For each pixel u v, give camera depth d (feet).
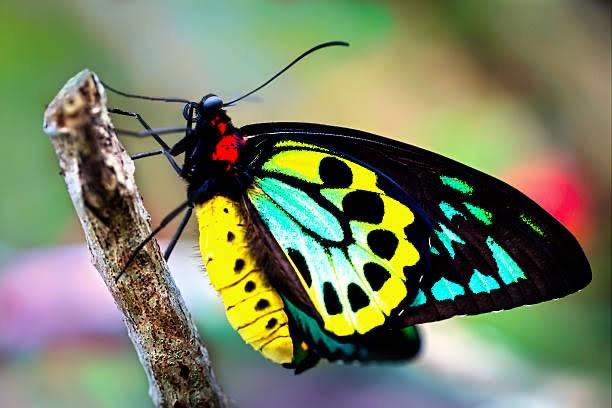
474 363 1.82
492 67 2.39
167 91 2.21
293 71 2.33
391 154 1.61
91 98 1.43
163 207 2.21
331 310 1.63
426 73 2.46
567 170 2.01
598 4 2.29
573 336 1.79
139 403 1.82
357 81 2.49
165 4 2.17
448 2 2.39
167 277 1.49
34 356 1.81
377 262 1.63
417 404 1.84
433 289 1.63
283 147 1.61
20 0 2.12
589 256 1.96
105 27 2.18
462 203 1.61
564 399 1.77
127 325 1.50
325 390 1.89
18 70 2.12
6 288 1.81
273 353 1.60
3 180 2.09
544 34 2.32
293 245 1.63
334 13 2.14
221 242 1.59
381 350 1.68
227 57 2.17
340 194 1.63
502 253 1.60
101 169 1.44
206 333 1.79
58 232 2.07
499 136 2.16
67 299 1.81
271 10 2.14
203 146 1.59
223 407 1.52
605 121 2.18
